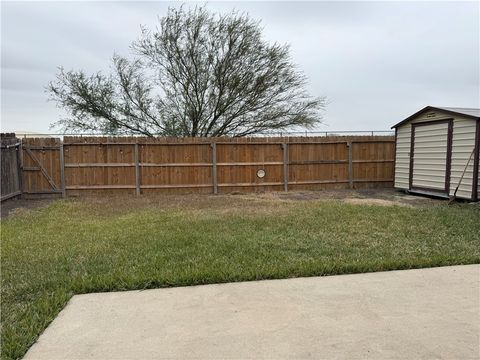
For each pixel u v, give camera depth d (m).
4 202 9.45
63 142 10.77
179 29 15.84
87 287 3.32
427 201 9.24
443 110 9.33
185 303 3.00
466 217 6.66
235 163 11.73
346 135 12.91
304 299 3.06
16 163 10.21
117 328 2.59
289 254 4.36
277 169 12.04
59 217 7.22
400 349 2.27
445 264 4.00
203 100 16.53
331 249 4.58
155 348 2.32
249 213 7.27
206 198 10.19
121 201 9.63
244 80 16.22
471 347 2.29
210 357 2.21
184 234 5.38
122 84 16.02
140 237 5.25
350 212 7.17
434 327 2.55
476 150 8.52
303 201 9.27
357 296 3.12
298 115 16.92
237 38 15.98
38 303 2.99
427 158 10.08
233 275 3.57
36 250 4.66
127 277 3.50
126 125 16.23
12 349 2.30
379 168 12.62
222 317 2.74
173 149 11.38
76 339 2.44
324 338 2.41
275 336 2.45
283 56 16.52
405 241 4.98
